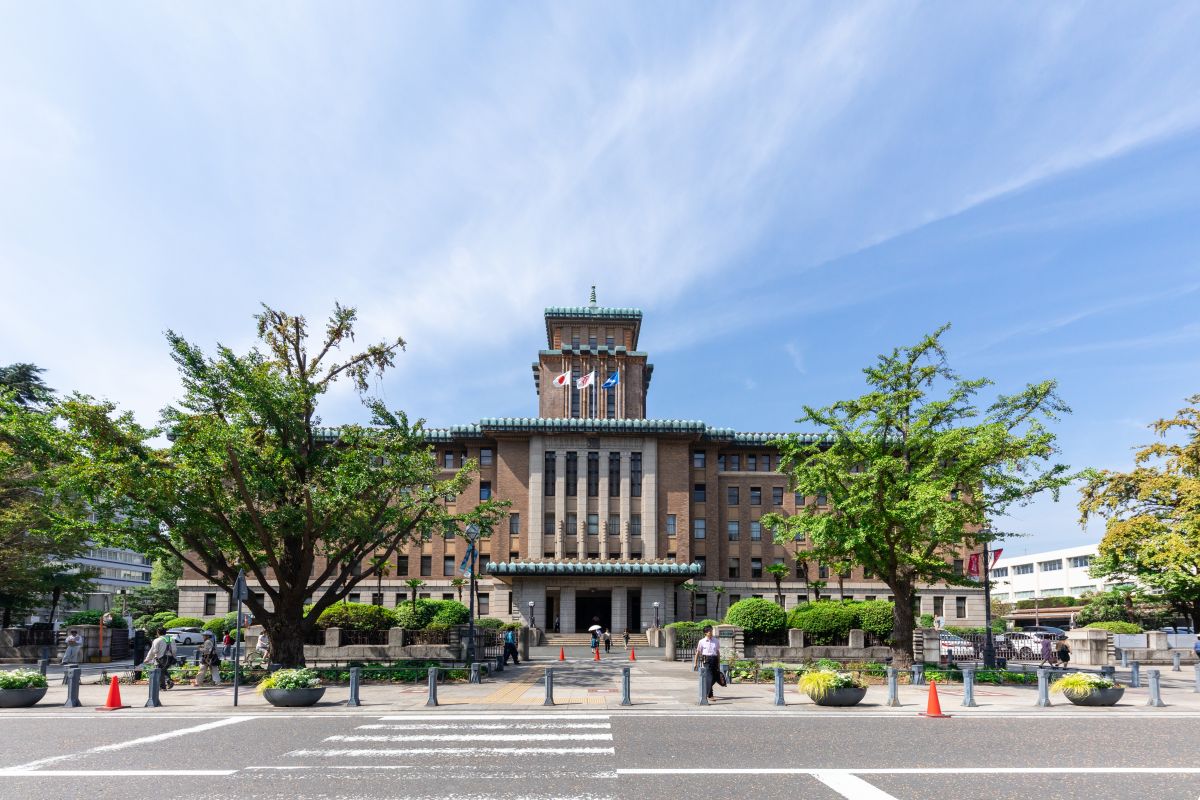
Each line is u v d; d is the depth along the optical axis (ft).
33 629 130.93
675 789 32.73
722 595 240.12
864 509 92.53
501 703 64.39
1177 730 51.08
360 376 99.30
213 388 89.92
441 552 233.76
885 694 74.02
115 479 81.15
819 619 114.93
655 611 202.49
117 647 136.05
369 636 118.01
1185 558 129.39
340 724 52.75
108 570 433.07
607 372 270.67
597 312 289.94
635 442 236.63
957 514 87.51
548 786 33.27
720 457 251.60
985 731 49.83
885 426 98.02
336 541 99.66
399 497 98.94
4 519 125.08
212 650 86.79
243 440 85.05
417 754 40.91
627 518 231.50
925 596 239.50
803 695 72.02
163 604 328.29
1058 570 384.68
